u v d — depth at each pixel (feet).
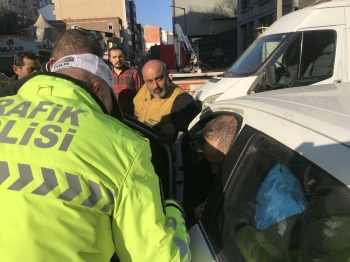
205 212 4.86
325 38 16.98
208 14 136.46
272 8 75.31
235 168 4.52
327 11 17.07
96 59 4.51
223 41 83.41
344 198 2.91
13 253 3.02
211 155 5.76
